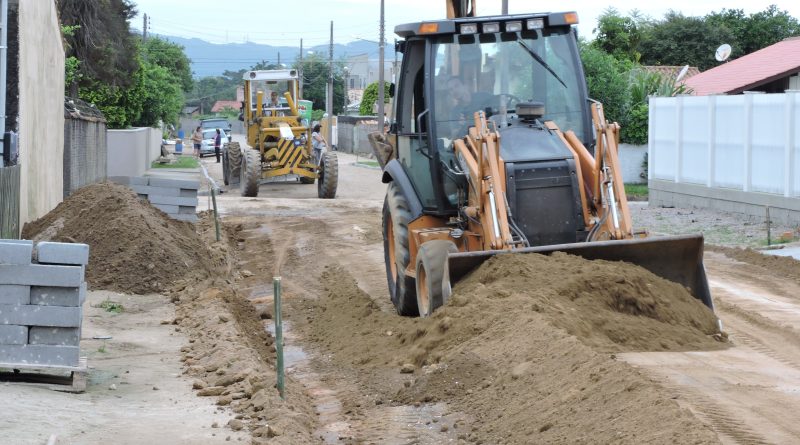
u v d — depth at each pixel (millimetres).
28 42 16797
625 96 37938
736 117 24422
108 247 14656
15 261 8578
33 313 8625
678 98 27266
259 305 14273
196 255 15602
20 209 16047
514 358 8594
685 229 22328
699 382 7656
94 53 39062
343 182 40719
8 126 15969
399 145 12727
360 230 22047
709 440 5871
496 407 7855
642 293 9875
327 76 103188
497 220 10445
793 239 19719
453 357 9031
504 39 11852
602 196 10664
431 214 11891
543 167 10805
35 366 8648
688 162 26984
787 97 21953
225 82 172375
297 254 19031
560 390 7582
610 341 9039
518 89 11789
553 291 9656
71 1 37688
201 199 29641
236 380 9125
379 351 10469
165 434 7215
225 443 7016
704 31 58969
